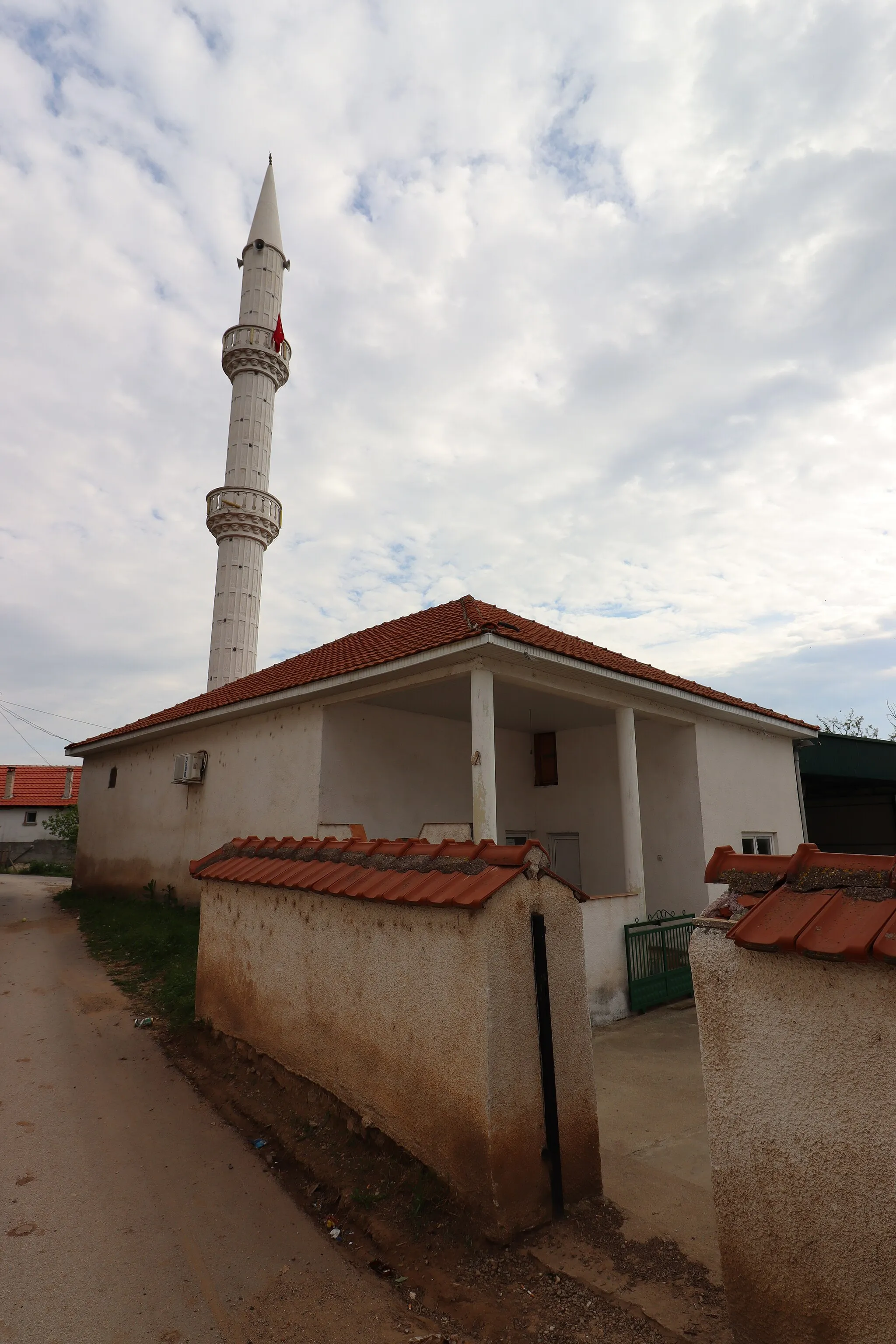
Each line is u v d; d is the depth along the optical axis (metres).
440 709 11.18
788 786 12.98
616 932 8.40
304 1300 3.07
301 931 5.04
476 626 8.05
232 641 22.02
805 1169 2.26
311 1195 3.90
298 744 10.52
